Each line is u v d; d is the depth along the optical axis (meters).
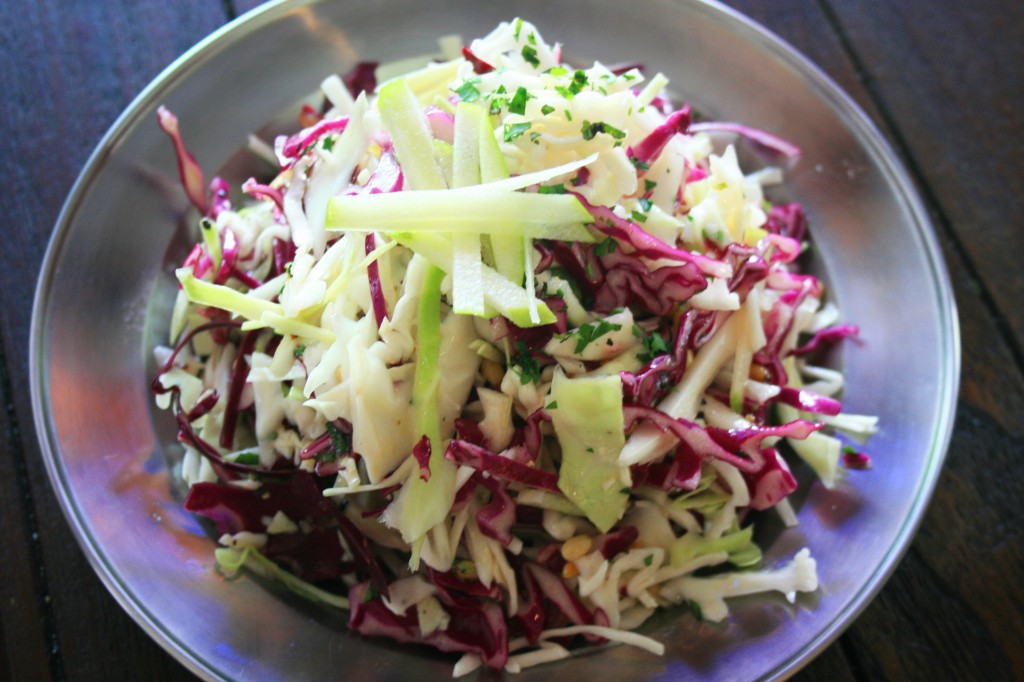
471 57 0.35
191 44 0.41
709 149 0.38
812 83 0.38
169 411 0.35
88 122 0.40
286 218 0.34
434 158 0.31
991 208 0.42
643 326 0.33
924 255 0.36
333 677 0.31
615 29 0.38
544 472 0.32
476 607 0.32
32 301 0.38
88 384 0.34
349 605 0.33
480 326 0.32
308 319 0.32
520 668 0.32
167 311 0.36
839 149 0.38
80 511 0.32
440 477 0.31
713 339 0.33
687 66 0.39
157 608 0.31
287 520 0.33
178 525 0.33
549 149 0.32
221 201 0.37
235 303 0.32
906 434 0.35
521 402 0.32
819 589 0.33
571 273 0.32
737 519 0.35
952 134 0.43
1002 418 0.39
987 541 0.37
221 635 0.31
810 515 0.34
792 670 0.31
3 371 0.37
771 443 0.34
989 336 0.40
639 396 0.32
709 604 0.33
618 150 0.32
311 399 0.31
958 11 0.45
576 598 0.33
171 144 0.36
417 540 0.31
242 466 0.33
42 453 0.33
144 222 0.36
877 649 0.35
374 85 0.38
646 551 0.33
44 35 0.41
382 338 0.31
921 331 0.36
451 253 0.30
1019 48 0.44
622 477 0.32
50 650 0.34
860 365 0.36
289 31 0.37
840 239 0.38
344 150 0.33
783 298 0.36
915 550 0.36
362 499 0.33
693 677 0.31
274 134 0.38
